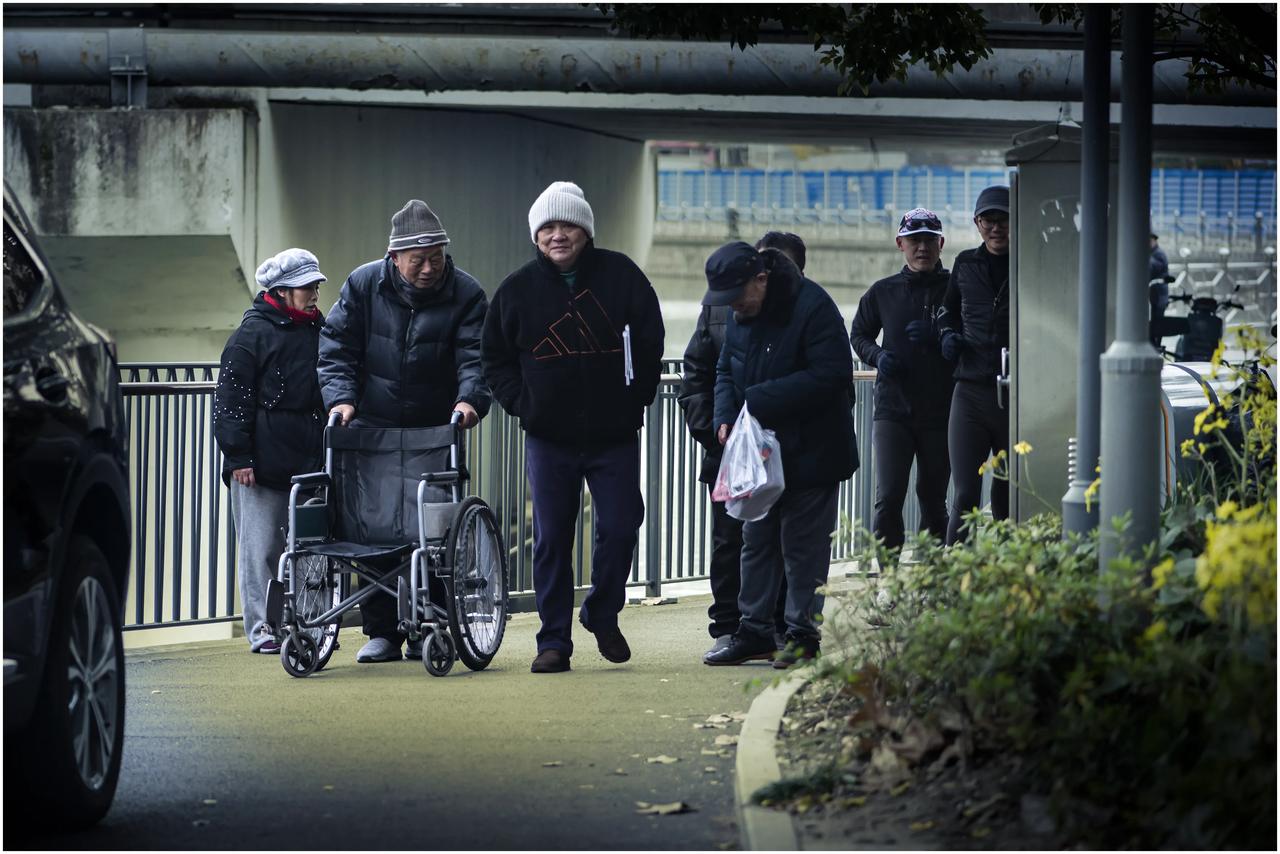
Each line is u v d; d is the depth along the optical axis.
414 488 26.84
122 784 18.72
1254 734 13.32
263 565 29.48
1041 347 25.02
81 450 16.83
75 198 48.72
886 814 15.59
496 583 27.31
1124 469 17.64
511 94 52.66
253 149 49.94
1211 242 129.75
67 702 16.25
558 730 21.47
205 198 48.78
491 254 58.97
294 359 29.17
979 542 20.72
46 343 16.88
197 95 50.16
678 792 18.20
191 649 30.38
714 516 27.75
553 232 25.64
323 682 25.69
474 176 57.81
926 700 17.44
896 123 57.91
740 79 49.59
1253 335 21.81
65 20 50.22
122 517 18.14
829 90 49.88
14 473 15.12
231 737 21.19
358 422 27.59
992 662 16.28
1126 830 14.12
